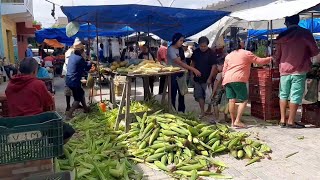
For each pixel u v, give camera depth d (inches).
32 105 159.6
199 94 299.4
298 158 193.3
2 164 118.1
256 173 174.6
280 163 187.0
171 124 220.8
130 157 196.7
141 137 214.4
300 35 245.8
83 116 299.6
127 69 253.9
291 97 253.9
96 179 164.2
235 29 578.6
